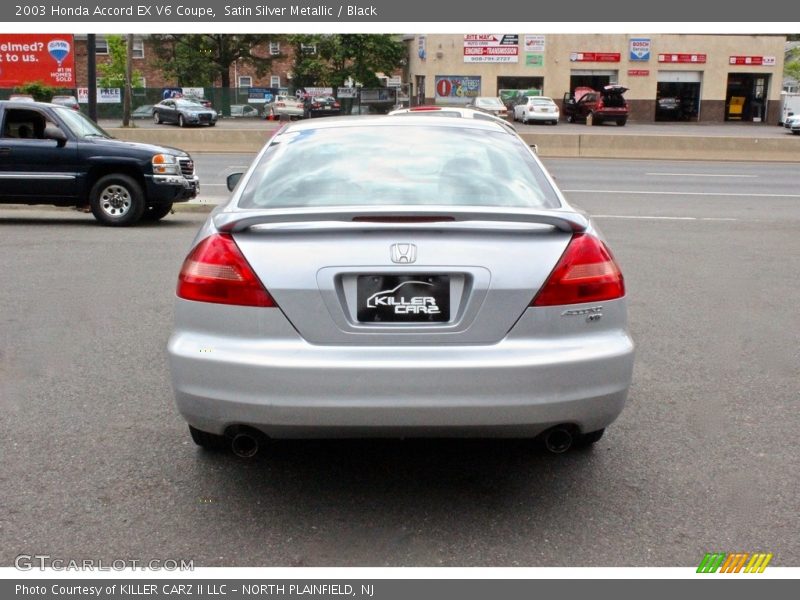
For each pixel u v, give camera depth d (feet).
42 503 12.67
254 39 229.04
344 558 11.25
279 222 11.42
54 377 18.39
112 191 41.70
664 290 27.45
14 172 41.01
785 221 45.09
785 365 19.57
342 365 11.17
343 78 223.10
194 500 12.83
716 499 12.91
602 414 11.81
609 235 39.45
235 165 76.28
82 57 229.04
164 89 192.54
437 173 13.58
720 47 192.13
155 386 17.87
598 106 170.30
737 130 165.27
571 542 11.65
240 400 11.38
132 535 11.80
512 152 14.44
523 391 11.27
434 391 11.20
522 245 11.60
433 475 13.76
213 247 11.78
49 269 29.99
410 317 11.39
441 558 11.25
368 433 11.51
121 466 13.98
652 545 11.59
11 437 15.14
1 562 11.10
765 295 26.76
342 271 11.34
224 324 11.57
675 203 52.65
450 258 11.37
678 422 16.06
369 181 13.34
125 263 31.30
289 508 12.60
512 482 13.51
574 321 11.63
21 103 41.57
